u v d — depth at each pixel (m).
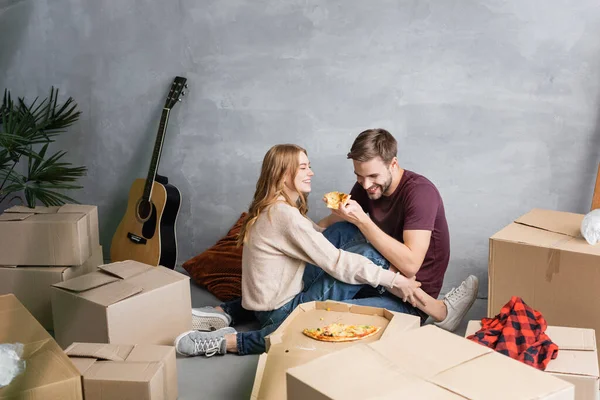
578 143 3.30
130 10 3.68
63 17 3.77
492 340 2.17
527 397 1.35
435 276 3.01
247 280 2.93
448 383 1.40
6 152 3.49
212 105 3.69
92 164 3.93
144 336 2.73
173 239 3.72
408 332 1.64
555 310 2.60
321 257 2.77
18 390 1.88
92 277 2.88
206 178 3.79
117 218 3.98
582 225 2.60
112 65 3.78
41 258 3.13
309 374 1.45
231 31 3.57
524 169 3.39
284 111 3.60
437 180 3.48
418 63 3.38
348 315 2.57
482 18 3.26
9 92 3.91
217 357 2.85
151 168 3.69
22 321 2.25
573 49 3.21
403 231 2.86
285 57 3.53
